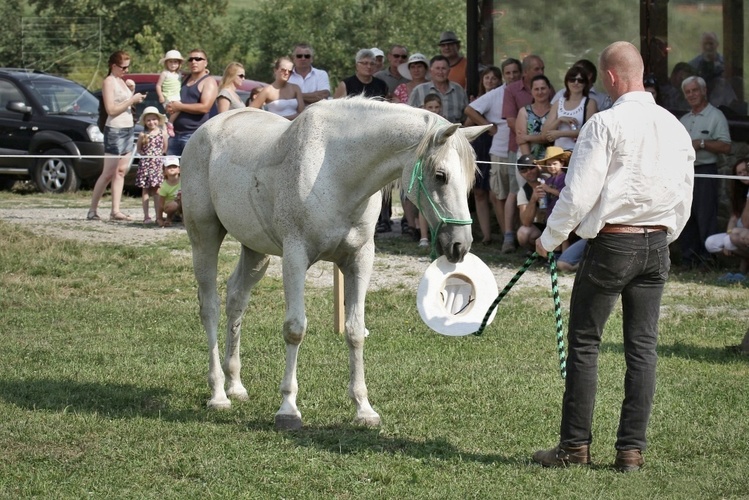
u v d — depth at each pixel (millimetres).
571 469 7582
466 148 7707
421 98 18609
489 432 8586
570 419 7621
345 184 8203
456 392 9727
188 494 7211
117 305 13734
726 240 15367
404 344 11609
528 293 14312
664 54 17500
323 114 8312
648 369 7520
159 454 7992
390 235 19781
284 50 50469
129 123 21047
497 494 7156
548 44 19312
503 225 18406
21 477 7512
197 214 9508
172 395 9773
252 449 8102
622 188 7184
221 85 19297
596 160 7117
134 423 8789
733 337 11914
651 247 7305
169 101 20078
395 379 10164
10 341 11734
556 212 7246
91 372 10461
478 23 19953
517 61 17859
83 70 47688
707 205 16156
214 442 8289
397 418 8961
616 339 11742
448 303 8672
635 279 7449
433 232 7723
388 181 8148
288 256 8406
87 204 23891
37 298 14047
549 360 10922
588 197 7121
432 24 50281
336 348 11461
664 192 7258
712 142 15992
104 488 7320
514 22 19625
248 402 9547
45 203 23922
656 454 8016
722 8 16703
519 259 17172
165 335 12125
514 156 17578
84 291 14547
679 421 8812
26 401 9422
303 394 9703
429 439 8398
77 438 8391
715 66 16938
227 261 16781
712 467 7707
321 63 49750
